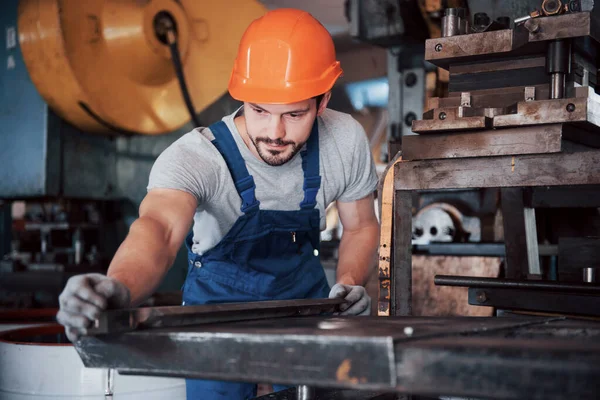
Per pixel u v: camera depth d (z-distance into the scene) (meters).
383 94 5.51
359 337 0.80
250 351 0.87
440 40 1.50
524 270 2.29
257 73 1.46
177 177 1.44
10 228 4.17
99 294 0.95
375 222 1.91
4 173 3.91
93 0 3.65
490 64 1.51
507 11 2.10
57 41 3.52
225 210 1.61
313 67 1.47
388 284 1.54
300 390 1.23
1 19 3.86
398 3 2.71
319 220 1.73
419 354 0.79
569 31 1.33
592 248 1.83
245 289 1.66
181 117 4.19
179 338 0.93
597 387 0.72
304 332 0.89
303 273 1.73
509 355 0.76
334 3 5.38
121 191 4.11
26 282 3.66
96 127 3.86
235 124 1.60
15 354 1.81
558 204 2.28
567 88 1.40
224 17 4.31
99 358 0.99
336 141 1.72
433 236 2.83
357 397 1.33
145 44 3.84
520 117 1.34
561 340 0.87
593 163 1.29
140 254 1.20
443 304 2.72
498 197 2.73
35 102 3.77
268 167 1.61
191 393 1.65
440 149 1.45
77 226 3.88
